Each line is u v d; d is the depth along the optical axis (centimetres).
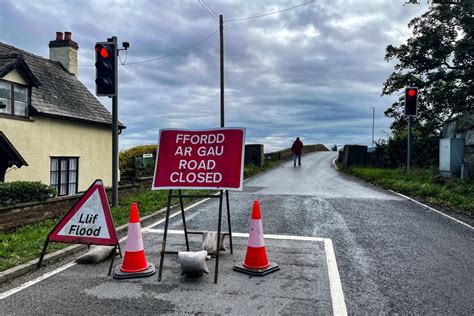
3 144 1054
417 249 596
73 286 448
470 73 1819
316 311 381
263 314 375
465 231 718
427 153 1836
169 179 524
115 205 977
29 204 791
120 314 375
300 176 1872
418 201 1066
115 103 958
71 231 523
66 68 1878
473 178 1321
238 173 501
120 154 2431
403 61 2072
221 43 2075
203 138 539
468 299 410
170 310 384
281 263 528
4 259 526
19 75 1239
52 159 1413
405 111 1573
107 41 934
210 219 834
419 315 374
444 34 1894
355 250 589
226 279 470
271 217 835
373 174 1684
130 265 484
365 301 405
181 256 460
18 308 388
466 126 1451
